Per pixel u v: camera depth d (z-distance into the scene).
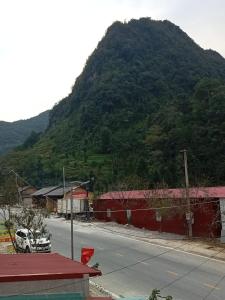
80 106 187.00
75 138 155.88
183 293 24.64
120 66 191.00
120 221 62.91
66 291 14.73
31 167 128.88
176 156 94.38
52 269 15.31
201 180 73.25
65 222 65.94
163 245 42.41
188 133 96.69
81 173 113.69
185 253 37.78
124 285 26.78
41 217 56.84
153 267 32.03
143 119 151.75
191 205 47.22
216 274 29.34
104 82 176.75
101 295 23.97
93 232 53.28
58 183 114.75
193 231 47.72
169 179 83.25
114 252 38.81
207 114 101.25
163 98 169.50
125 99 166.38
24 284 14.40
